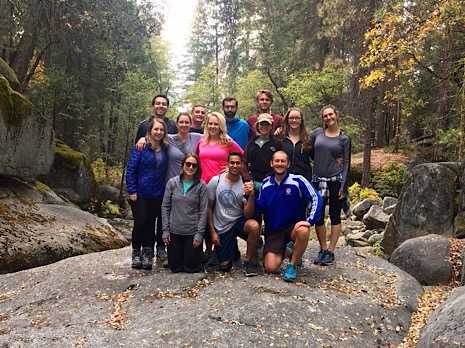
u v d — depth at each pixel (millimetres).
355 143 18641
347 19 16641
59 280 5438
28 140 9984
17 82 12312
